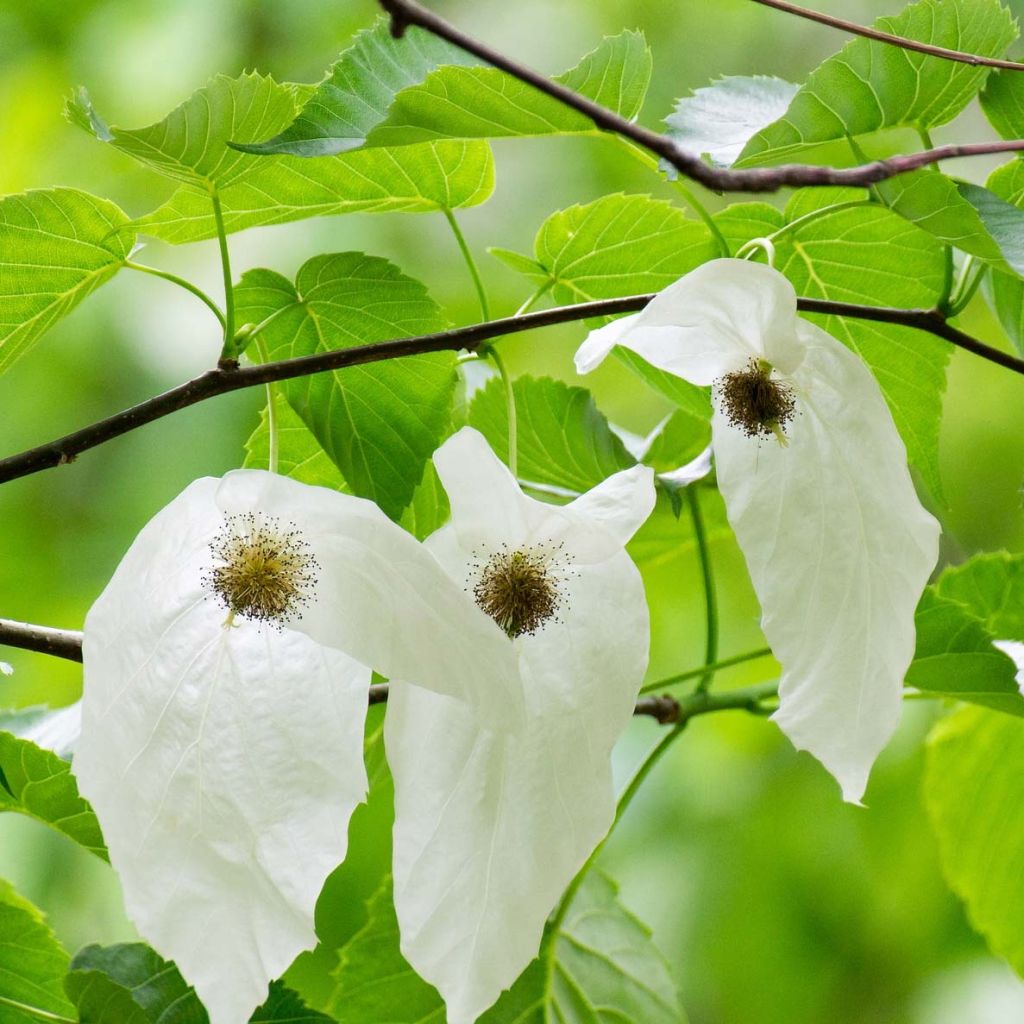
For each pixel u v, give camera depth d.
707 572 1.58
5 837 2.30
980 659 1.50
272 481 1.32
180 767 1.35
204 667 1.36
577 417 1.56
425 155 1.47
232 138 1.41
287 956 1.34
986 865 1.72
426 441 1.45
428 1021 1.52
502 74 1.40
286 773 1.35
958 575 1.61
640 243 1.51
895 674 1.37
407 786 1.35
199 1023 1.45
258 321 1.46
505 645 1.32
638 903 2.54
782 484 1.38
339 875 2.34
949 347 1.52
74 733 1.55
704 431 1.61
